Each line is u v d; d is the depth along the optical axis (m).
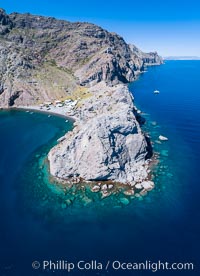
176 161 73.25
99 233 47.34
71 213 53.09
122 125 68.25
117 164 64.06
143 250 43.06
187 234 46.00
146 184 61.31
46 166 72.94
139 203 55.06
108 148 63.91
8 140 95.69
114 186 61.19
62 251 43.50
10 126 113.12
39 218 51.91
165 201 55.41
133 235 46.41
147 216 51.09
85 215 52.28
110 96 96.88
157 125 105.50
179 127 102.38
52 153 73.19
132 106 100.38
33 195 59.75
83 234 47.22
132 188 60.38
